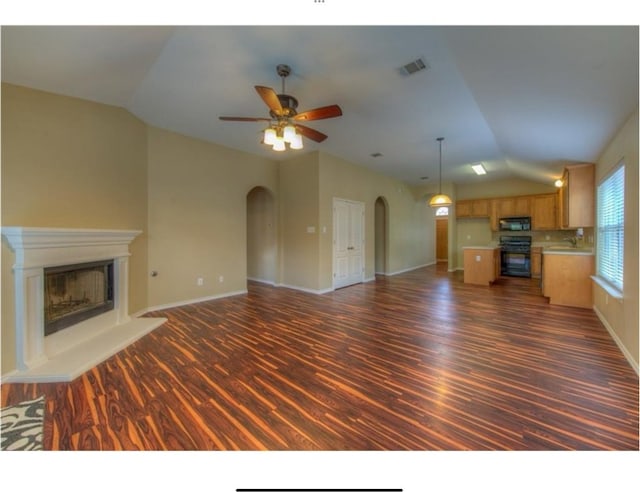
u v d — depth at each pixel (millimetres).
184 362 2604
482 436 1657
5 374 2264
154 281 4242
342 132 4371
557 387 2162
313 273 5590
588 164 4348
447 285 6344
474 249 6551
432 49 2408
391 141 4805
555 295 4609
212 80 2963
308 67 2703
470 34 1989
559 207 6355
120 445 1599
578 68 1980
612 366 2484
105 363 2582
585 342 3029
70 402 1998
